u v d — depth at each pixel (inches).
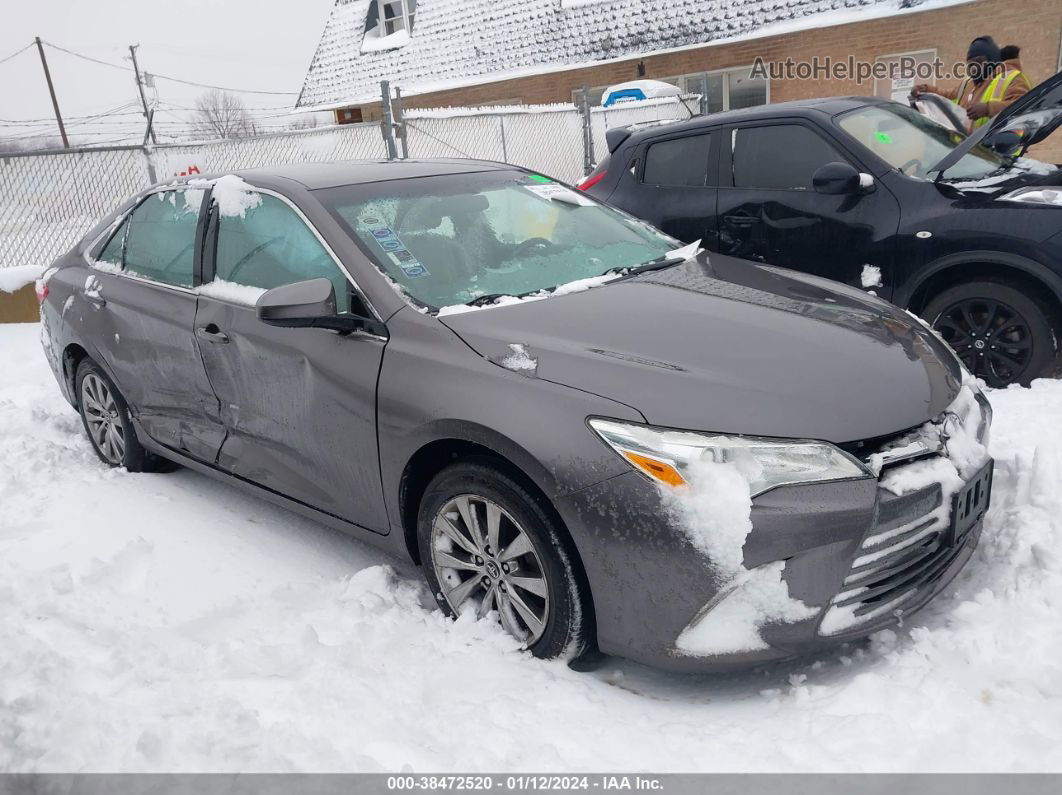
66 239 353.7
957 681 93.6
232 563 135.1
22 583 124.8
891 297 201.8
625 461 93.4
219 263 144.1
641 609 94.3
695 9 685.9
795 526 90.0
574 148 509.7
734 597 91.0
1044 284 181.6
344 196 134.3
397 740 89.7
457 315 114.8
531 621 105.0
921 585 100.6
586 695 98.3
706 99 692.1
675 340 107.4
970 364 192.5
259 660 104.3
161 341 151.0
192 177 158.4
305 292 113.3
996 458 139.9
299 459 130.0
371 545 132.6
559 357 104.3
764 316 116.0
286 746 87.0
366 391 114.9
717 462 91.7
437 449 111.5
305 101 938.7
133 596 124.0
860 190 201.0
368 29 925.8
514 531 105.6
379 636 111.0
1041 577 107.0
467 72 819.4
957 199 191.8
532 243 139.3
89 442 197.8
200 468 154.7
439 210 137.6
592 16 751.1
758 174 224.8
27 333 313.7
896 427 97.7
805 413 95.2
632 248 147.6
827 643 93.6
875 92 608.1
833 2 613.6
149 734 87.6
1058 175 195.2
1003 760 82.3
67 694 96.9
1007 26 546.6
